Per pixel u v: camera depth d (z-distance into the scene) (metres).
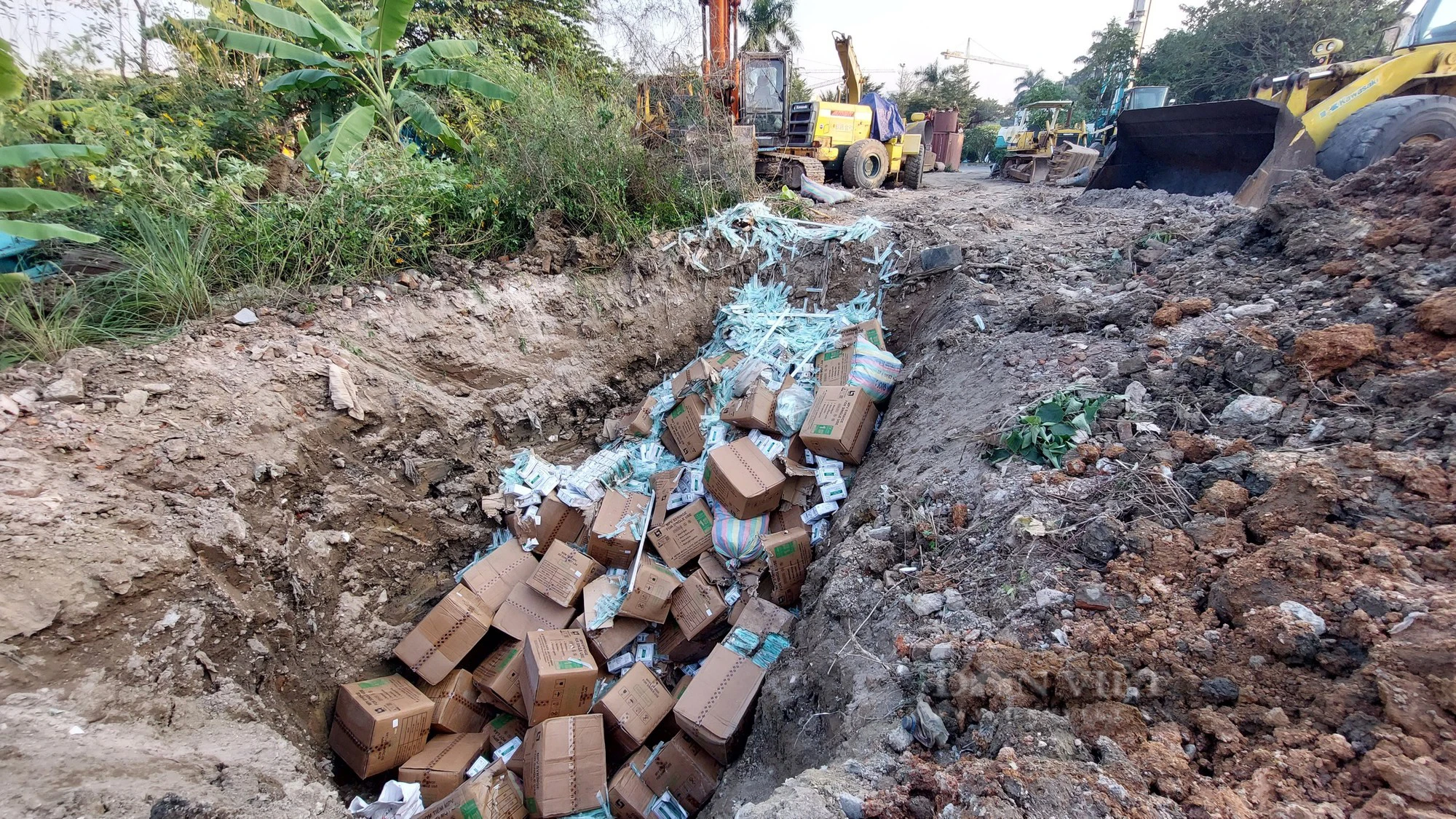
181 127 5.33
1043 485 3.15
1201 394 3.33
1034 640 2.45
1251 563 2.29
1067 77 46.88
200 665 3.05
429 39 10.73
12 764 2.13
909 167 13.43
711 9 9.37
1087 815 1.78
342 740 3.75
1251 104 6.55
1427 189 3.84
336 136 5.56
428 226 5.22
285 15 5.79
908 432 4.54
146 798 2.24
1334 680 1.95
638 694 4.12
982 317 5.04
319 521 4.01
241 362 3.93
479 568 4.71
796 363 5.87
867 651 2.92
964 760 2.11
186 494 3.35
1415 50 6.66
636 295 6.04
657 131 6.91
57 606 2.63
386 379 4.48
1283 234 4.25
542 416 5.37
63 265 4.08
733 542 4.70
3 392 3.28
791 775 2.93
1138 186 8.45
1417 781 1.58
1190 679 2.09
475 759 4.00
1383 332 3.09
